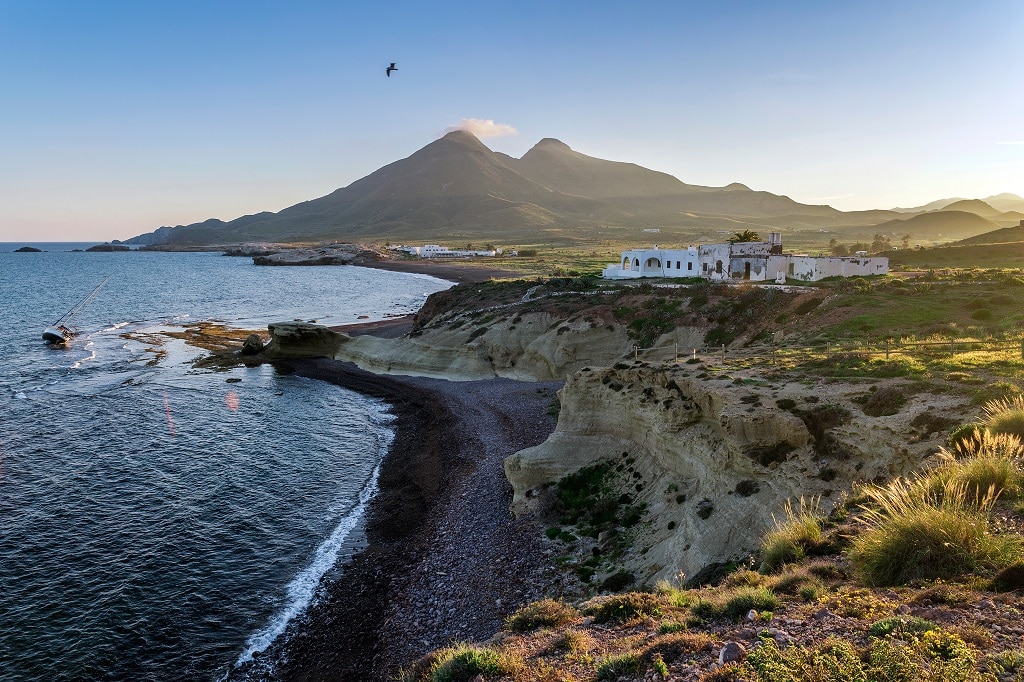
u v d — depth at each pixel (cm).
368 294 17088
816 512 2134
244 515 3575
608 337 6569
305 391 6556
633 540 2786
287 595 2798
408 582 2856
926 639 845
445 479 4047
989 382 2422
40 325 10975
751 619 1092
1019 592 959
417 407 5869
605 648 1178
